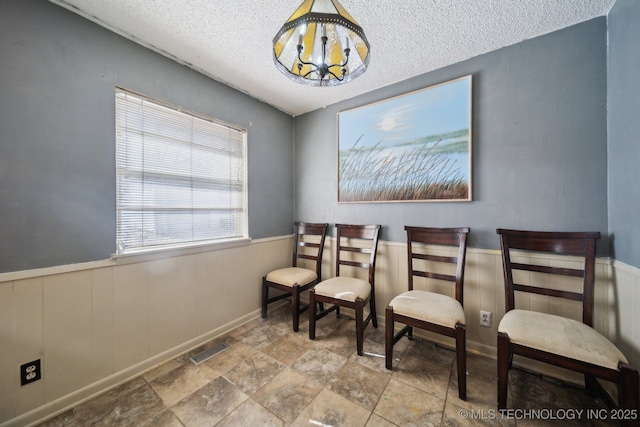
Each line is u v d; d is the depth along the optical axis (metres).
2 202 1.13
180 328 1.79
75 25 1.34
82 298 1.35
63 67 1.30
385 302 2.16
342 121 2.42
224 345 1.88
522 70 1.61
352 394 1.36
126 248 1.56
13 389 1.15
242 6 1.33
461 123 1.80
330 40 1.05
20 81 1.18
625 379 0.95
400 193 2.07
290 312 2.50
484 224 1.74
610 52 1.35
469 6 1.32
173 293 1.75
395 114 2.09
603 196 1.39
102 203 1.44
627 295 1.21
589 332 1.16
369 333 2.04
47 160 1.25
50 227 1.26
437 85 1.89
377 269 2.21
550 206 1.53
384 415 1.23
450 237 1.77
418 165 1.98
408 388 1.41
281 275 2.25
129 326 1.53
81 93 1.36
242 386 1.44
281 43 1.00
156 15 1.39
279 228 2.65
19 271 1.17
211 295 1.99
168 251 1.72
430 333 1.93
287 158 2.75
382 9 1.34
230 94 2.15
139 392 1.40
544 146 1.55
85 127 1.37
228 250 2.12
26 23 1.20
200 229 1.97
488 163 1.72
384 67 1.88
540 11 1.36
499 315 1.67
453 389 1.40
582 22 1.44
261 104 2.44
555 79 1.51
